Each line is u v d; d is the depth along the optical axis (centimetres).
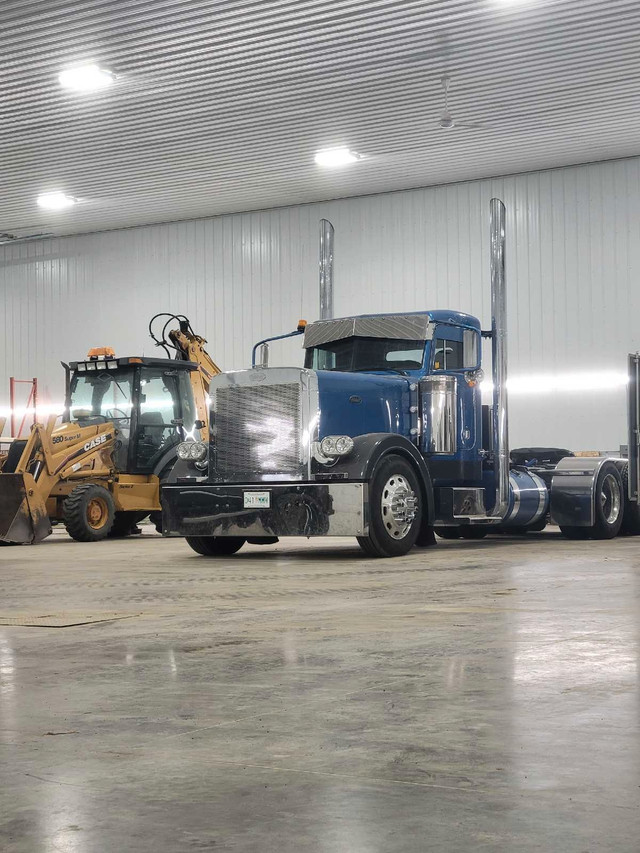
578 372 1630
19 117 1485
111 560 806
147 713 264
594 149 1589
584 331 1628
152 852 168
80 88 1382
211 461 805
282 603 492
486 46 1251
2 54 1295
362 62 1298
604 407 1611
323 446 758
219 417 803
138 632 404
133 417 1183
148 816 185
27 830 179
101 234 2066
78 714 265
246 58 1290
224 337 1939
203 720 255
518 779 202
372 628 402
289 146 1599
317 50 1266
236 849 168
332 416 783
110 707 272
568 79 1346
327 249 1149
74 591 566
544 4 1145
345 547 908
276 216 1902
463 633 384
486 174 1703
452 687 288
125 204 1897
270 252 1905
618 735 234
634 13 1166
